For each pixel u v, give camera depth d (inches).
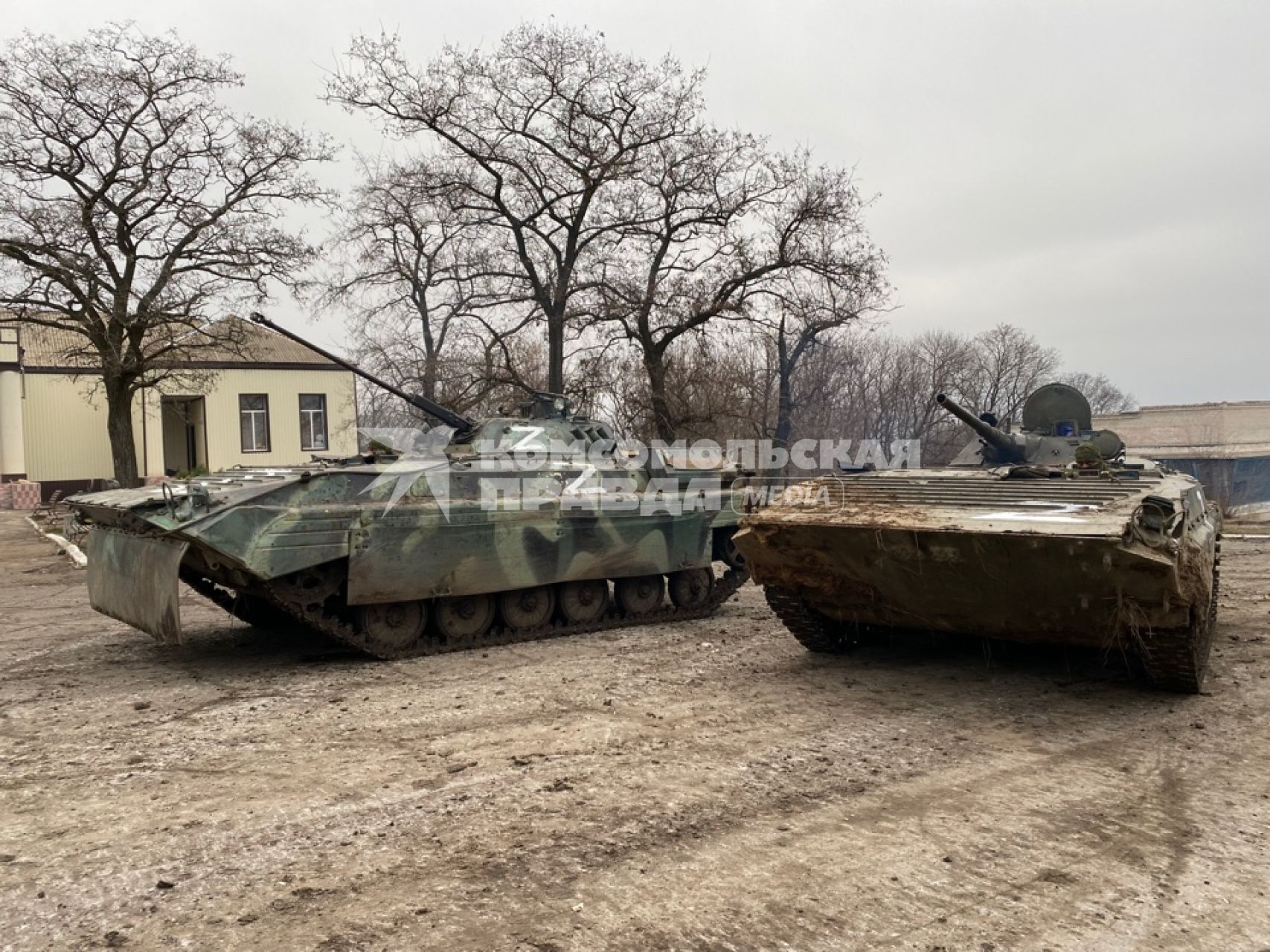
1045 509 277.9
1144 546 250.4
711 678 329.7
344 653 383.6
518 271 986.7
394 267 1035.3
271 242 921.5
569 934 151.9
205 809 209.8
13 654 389.1
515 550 390.6
